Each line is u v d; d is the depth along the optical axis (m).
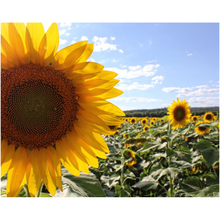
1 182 0.36
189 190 0.77
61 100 0.35
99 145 0.36
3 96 0.33
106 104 0.35
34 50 0.31
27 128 0.35
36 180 0.34
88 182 0.33
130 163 1.17
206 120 1.94
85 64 0.33
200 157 0.97
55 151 0.37
